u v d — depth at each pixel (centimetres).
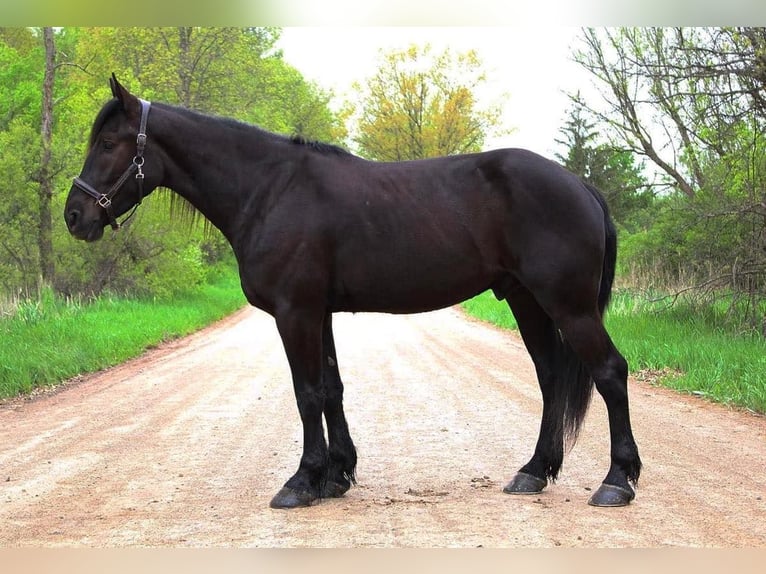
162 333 1812
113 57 3194
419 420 869
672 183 1792
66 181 2047
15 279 1970
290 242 554
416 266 552
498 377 1194
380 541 475
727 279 1426
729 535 478
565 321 547
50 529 511
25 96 2497
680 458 679
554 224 543
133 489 611
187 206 627
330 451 584
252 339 1820
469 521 514
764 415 862
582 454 709
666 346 1252
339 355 1473
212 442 778
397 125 4184
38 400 1053
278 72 4056
